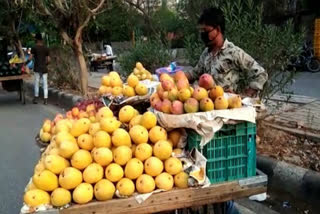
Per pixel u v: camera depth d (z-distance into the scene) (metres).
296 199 3.72
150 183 2.20
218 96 2.36
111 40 18.03
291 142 4.80
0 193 4.26
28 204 2.12
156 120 2.40
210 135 2.26
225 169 2.38
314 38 15.04
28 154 5.59
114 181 2.21
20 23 14.52
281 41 4.77
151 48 7.64
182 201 2.24
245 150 2.42
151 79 3.48
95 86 11.27
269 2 14.91
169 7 12.57
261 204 3.79
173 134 2.44
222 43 3.07
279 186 3.89
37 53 9.88
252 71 3.02
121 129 2.35
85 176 2.18
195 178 2.23
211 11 3.02
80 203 2.13
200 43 5.52
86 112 3.08
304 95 8.71
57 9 8.66
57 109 9.39
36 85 10.23
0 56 12.16
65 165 2.24
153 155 2.32
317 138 4.75
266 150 4.54
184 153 2.39
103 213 2.14
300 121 5.69
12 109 9.47
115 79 3.27
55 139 2.45
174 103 2.34
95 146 2.30
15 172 4.89
